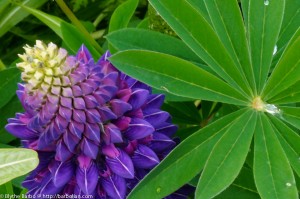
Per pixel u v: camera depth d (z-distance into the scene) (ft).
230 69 1.71
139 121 1.67
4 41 2.43
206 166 1.65
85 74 1.61
